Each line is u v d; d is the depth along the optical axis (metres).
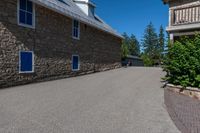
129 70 23.25
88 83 13.14
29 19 12.85
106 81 14.12
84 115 6.27
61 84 12.62
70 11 16.89
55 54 15.21
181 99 8.26
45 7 13.83
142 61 55.94
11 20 11.59
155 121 5.82
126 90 10.55
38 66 13.55
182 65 9.33
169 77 10.28
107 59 23.83
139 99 8.48
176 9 13.03
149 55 66.56
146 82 13.47
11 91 9.96
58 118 5.94
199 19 12.15
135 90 10.54
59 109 6.87
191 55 9.27
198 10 12.20
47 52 14.40
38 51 13.55
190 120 5.71
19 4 12.12
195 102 7.73
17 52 11.97
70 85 12.23
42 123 5.51
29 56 12.84
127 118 6.05
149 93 9.71
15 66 11.84
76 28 17.95
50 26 14.68
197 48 9.21
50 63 14.69
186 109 6.80
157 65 52.38
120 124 5.55
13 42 11.70
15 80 11.83
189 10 12.57
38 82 13.45
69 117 6.05
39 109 6.81
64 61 16.27
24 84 12.40
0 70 10.85
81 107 7.17
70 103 7.71
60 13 15.26
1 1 10.98
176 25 12.89
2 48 11.01
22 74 12.33
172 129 5.24
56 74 15.31
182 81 9.21
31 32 12.97
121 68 26.52
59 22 15.66
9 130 4.99
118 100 8.30
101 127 5.31
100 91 10.27
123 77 16.42
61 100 8.18
